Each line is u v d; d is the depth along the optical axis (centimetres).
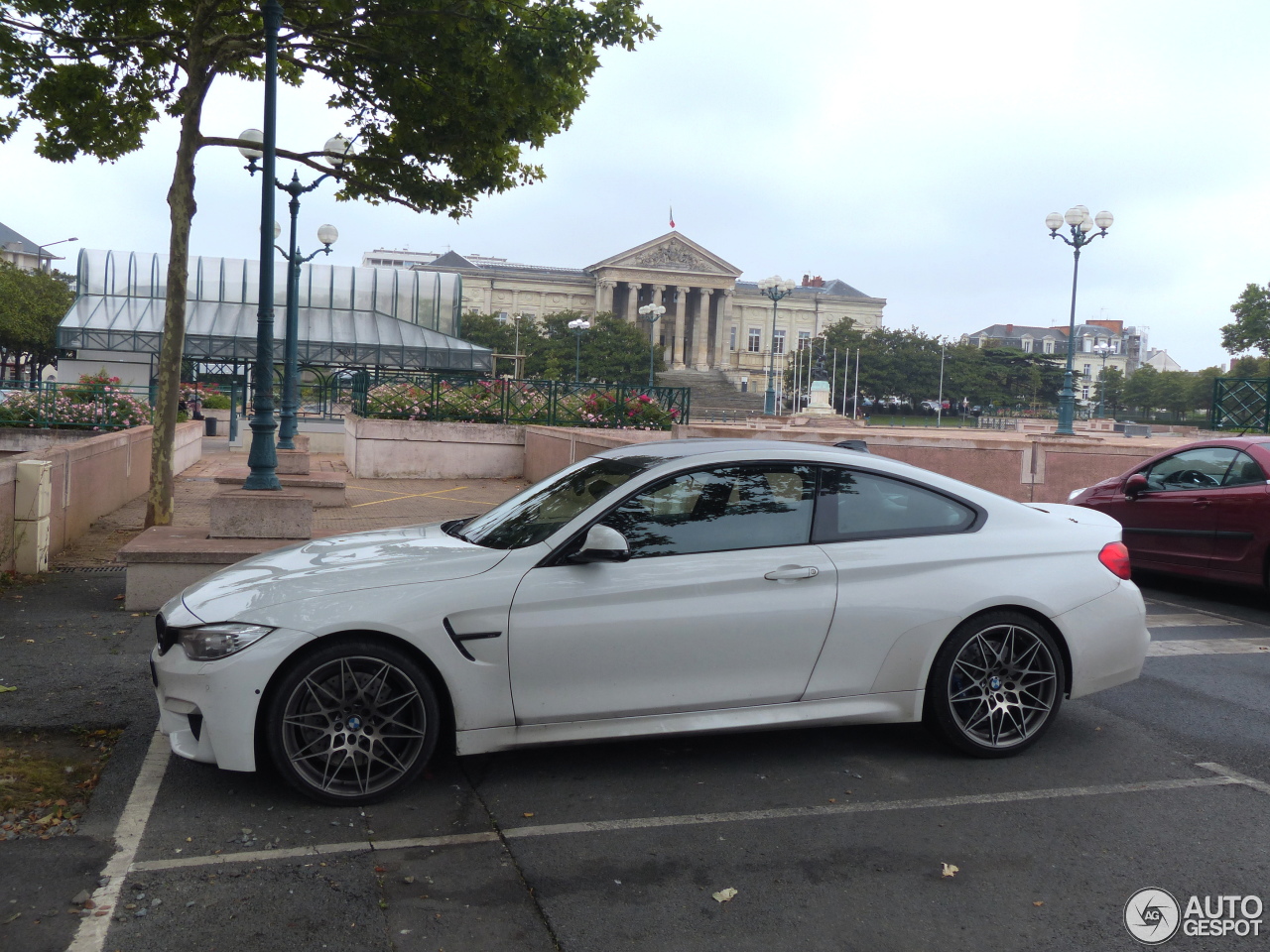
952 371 10975
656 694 429
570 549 429
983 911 327
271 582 424
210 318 5212
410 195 1171
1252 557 868
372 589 410
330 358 5206
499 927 312
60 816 386
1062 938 310
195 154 1002
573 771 448
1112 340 15962
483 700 412
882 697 456
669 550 438
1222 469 921
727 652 434
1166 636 754
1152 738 505
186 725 412
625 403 2055
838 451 479
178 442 1878
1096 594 479
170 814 390
